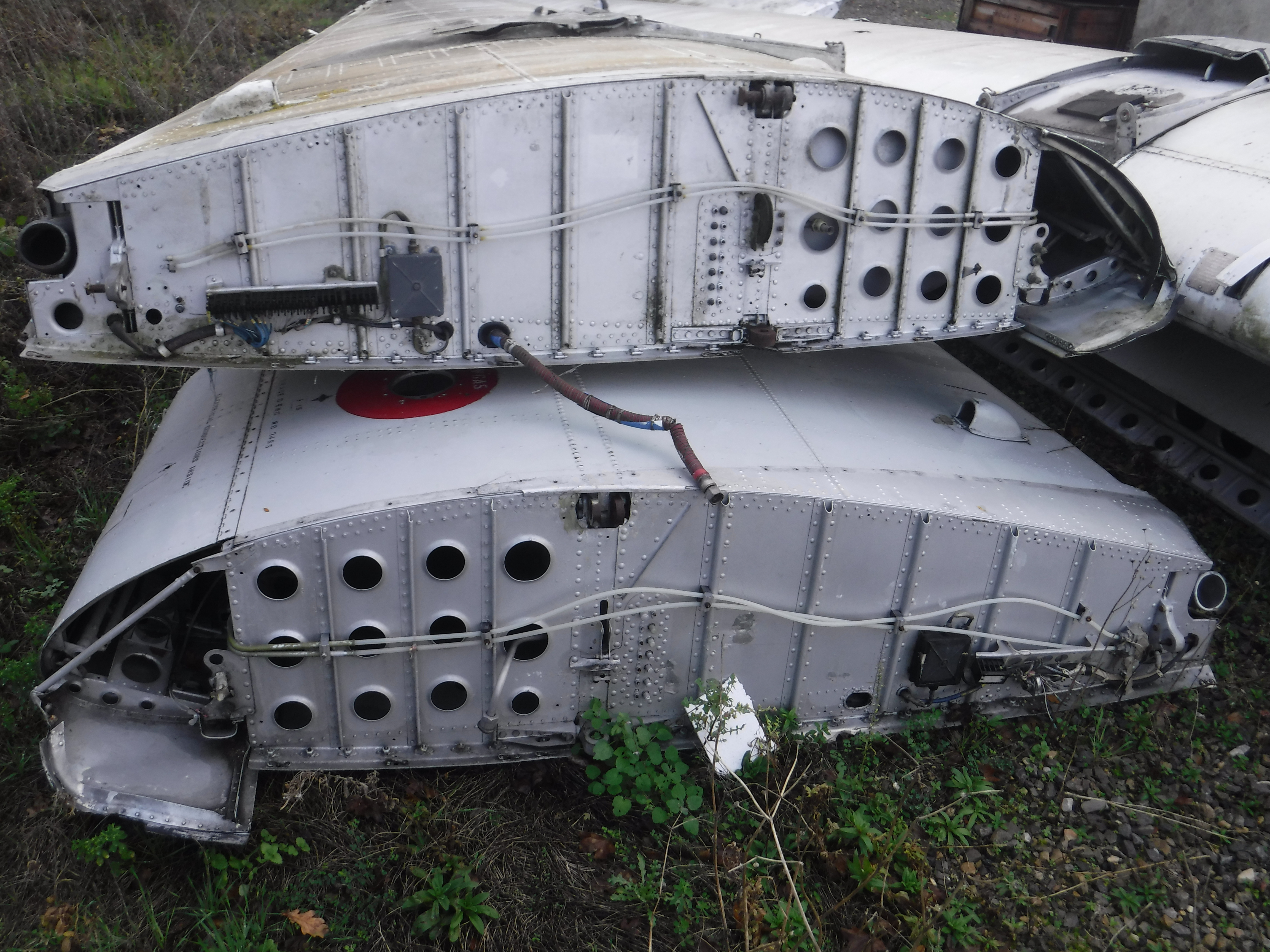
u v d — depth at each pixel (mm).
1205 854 4105
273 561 3705
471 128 3793
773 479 4020
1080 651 4559
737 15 9484
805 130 4117
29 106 8727
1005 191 4500
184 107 9484
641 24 6504
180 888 3777
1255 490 5496
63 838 3877
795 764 4137
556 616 4039
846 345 4527
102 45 10328
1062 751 4613
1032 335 4875
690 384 4785
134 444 6207
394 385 4707
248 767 4023
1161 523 4629
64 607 4250
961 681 4531
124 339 3762
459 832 3990
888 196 4324
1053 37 9539
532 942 3598
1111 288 4973
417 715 4113
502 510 3771
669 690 4324
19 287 6832
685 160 4035
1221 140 5121
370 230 3832
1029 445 4969
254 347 3922
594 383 4664
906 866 3898
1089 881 3955
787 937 3504
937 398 5246
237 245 3721
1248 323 4406
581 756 4344
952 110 4254
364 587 3820
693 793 4078
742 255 4230
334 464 4070
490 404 4426
